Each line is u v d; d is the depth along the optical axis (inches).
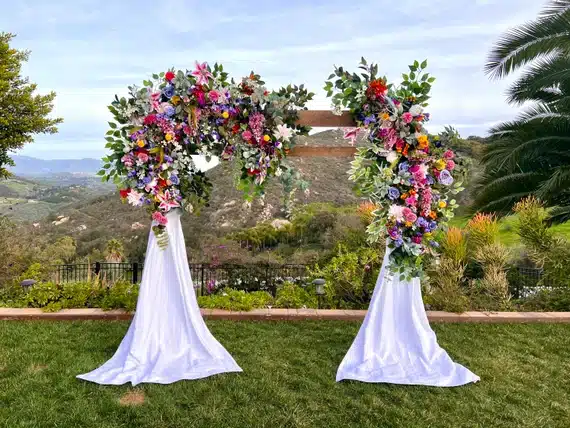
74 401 140.3
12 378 154.9
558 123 346.9
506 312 239.6
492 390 154.4
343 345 194.4
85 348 185.5
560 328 220.7
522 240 302.8
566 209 379.2
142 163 161.8
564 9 335.6
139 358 164.6
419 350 170.9
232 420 131.1
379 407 140.4
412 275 163.5
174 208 171.9
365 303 258.4
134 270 292.5
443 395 150.3
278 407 139.9
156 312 171.0
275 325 221.5
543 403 146.3
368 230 165.0
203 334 176.2
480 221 315.9
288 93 165.2
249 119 162.4
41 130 701.9
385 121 156.1
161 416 132.0
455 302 237.3
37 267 290.5
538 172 372.2
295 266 302.5
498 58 362.0
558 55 350.9
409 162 161.6
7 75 669.3
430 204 162.1
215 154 170.2
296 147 169.9
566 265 269.4
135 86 161.0
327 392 150.6
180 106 160.1
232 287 293.6
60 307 232.2
